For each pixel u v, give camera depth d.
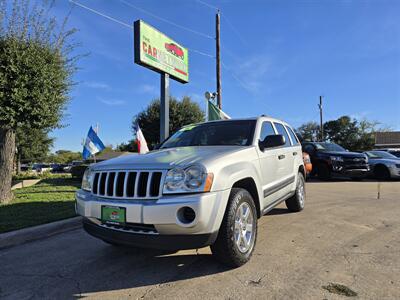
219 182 3.02
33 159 32.38
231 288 2.90
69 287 3.08
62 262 3.79
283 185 4.99
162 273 3.32
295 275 3.15
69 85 8.57
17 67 7.13
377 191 9.59
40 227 5.08
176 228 2.80
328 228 4.94
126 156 3.73
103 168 3.39
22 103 7.23
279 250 3.91
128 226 3.00
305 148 14.50
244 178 3.50
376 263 3.45
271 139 4.11
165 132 10.17
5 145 7.70
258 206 3.86
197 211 2.79
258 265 3.43
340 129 63.50
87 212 3.33
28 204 7.26
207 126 4.92
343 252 3.81
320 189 10.27
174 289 2.93
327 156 13.43
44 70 7.45
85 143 13.02
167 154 3.51
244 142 4.24
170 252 3.97
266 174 4.22
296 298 2.68
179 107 26.34
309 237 4.45
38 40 7.80
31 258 3.96
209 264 3.50
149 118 27.62
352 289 2.83
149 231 2.91
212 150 3.67
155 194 2.96
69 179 15.09
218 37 17.34
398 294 2.73
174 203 2.80
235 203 3.21
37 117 7.58
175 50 10.76
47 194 8.98
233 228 3.16
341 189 10.23
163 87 10.24
